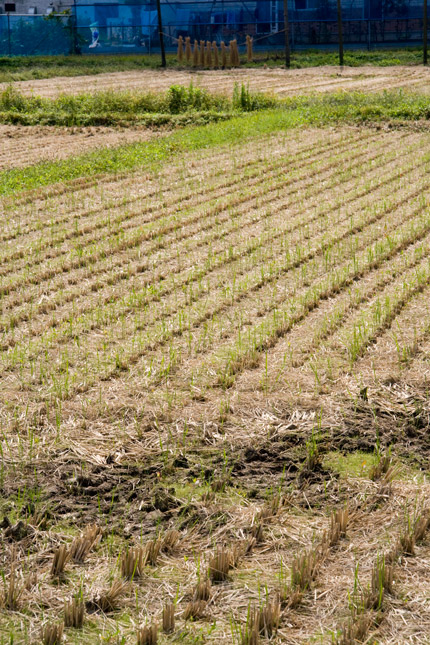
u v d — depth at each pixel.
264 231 11.41
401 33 47.09
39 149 19.47
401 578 4.17
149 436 5.76
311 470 5.31
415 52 44.78
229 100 26.62
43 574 4.21
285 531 4.63
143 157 17.58
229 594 4.07
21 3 47.41
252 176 15.29
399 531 4.60
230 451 5.55
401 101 24.02
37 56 45.69
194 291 8.96
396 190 13.73
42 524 4.69
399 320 7.96
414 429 5.78
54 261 10.16
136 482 5.17
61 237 11.23
